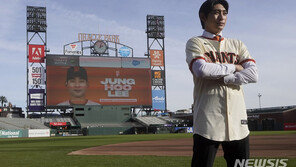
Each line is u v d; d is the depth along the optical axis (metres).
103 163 8.15
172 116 73.06
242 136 2.44
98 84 59.34
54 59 57.41
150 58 63.28
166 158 9.21
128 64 61.69
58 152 12.98
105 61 60.34
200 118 2.45
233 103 2.44
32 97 57.94
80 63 58.81
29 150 14.84
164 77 66.56
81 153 12.23
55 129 56.62
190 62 2.49
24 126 54.94
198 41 2.56
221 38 2.64
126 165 7.59
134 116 67.81
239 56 2.63
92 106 59.28
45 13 62.53
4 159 9.92
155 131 62.19
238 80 2.38
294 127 54.94
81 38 62.09
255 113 61.41
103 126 59.56
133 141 24.52
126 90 60.81
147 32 68.19
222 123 2.39
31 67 58.53
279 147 12.71
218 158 8.24
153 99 64.50
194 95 2.58
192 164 2.50
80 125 58.66
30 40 61.16
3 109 69.62
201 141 2.42
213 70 2.34
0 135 47.16
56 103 56.56
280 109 58.84
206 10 2.59
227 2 2.58
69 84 57.69
